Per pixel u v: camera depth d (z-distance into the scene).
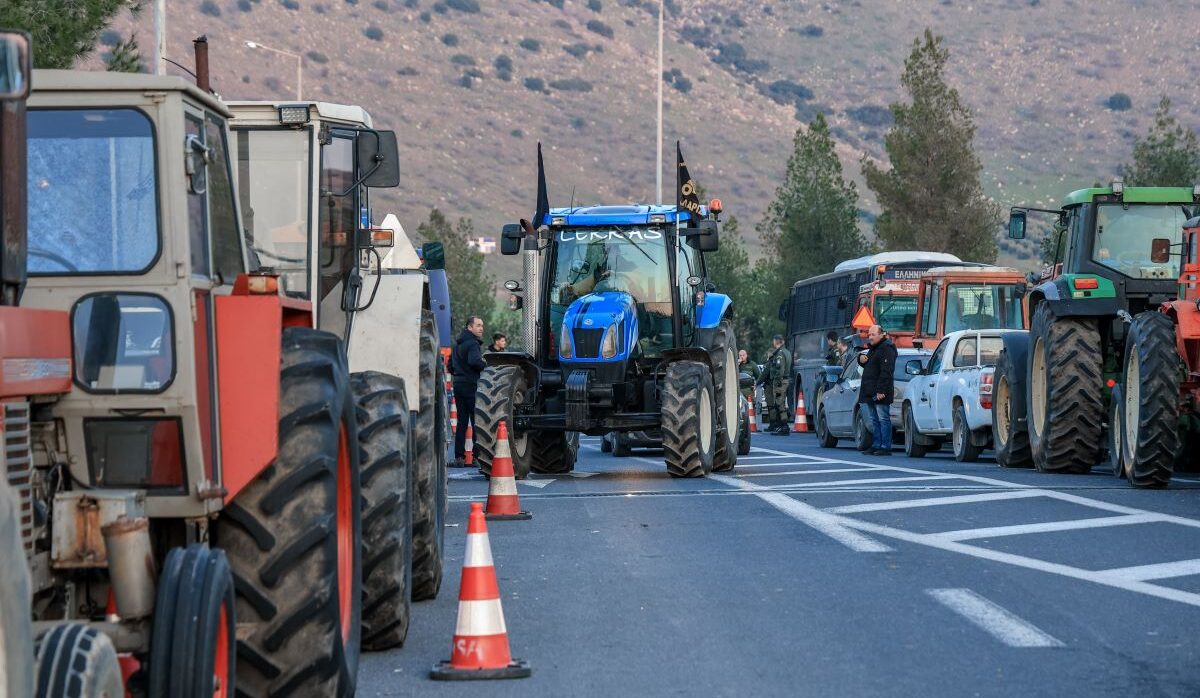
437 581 15.80
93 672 7.07
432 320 16.39
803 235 96.50
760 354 104.31
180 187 9.27
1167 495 24.30
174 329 9.07
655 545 19.14
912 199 90.12
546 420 31.92
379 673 12.15
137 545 8.40
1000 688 11.13
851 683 11.38
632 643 13.04
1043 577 16.03
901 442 47.47
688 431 30.19
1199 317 25.42
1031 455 32.53
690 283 32.97
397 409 13.02
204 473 9.19
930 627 13.42
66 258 9.16
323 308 15.68
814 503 23.84
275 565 9.62
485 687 11.58
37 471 8.69
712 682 11.52
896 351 43.72
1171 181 88.81
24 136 7.72
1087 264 31.50
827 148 96.94
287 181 15.62
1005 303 53.94
